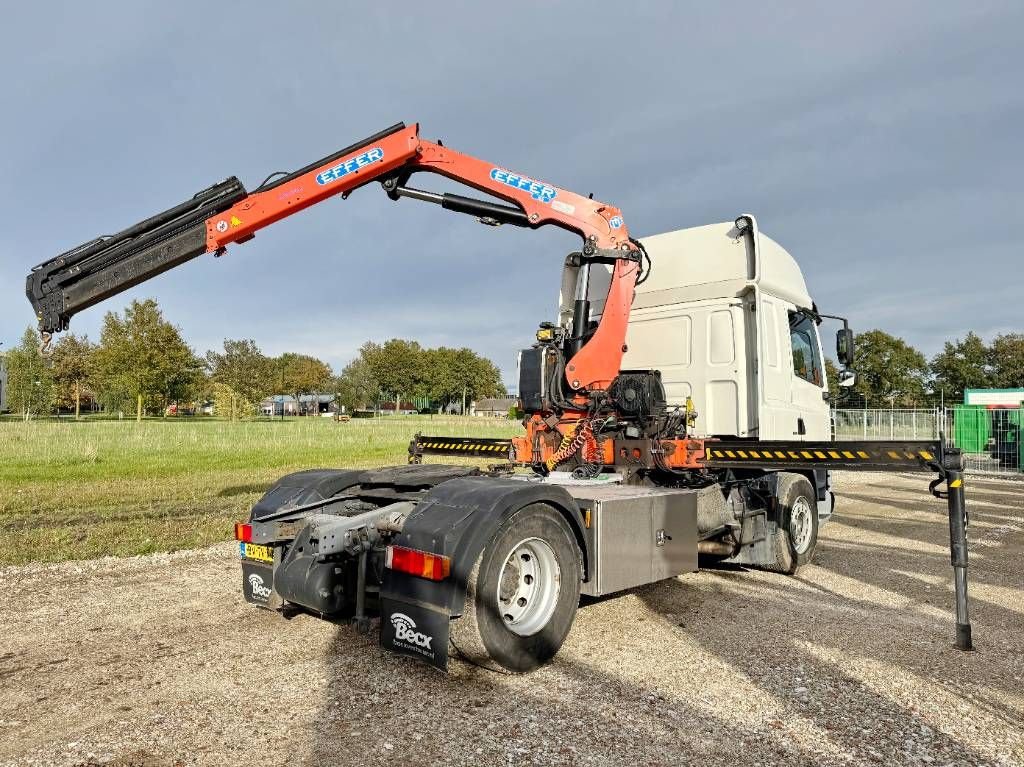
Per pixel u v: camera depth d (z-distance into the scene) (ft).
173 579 20.22
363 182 19.75
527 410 22.13
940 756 9.89
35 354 157.69
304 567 14.06
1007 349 192.95
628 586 15.25
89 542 25.04
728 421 24.47
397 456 65.31
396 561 12.34
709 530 19.84
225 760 9.64
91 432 95.91
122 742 10.19
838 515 36.55
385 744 10.12
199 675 12.84
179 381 157.07
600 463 21.45
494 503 12.37
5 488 40.45
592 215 22.36
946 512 37.83
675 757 9.79
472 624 12.00
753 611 17.51
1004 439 70.33
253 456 64.39
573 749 10.01
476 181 21.15
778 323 25.59
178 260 17.90
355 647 14.39
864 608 17.84
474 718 11.02
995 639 15.25
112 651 14.16
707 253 25.36
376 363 350.64
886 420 81.46
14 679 12.66
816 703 11.69
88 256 17.22
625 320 22.54
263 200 18.45
